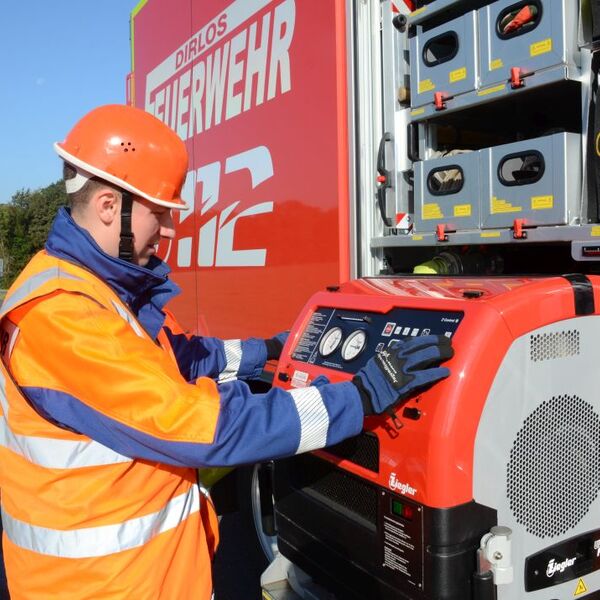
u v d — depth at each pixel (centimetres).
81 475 138
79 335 131
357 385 148
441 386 149
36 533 139
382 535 163
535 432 158
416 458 151
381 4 271
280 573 224
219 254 369
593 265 254
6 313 136
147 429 131
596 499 171
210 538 175
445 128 277
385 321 178
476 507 150
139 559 141
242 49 339
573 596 170
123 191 145
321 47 274
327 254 274
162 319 165
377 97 271
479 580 148
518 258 282
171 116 444
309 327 205
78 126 150
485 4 232
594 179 195
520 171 219
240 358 222
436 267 259
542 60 201
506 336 151
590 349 166
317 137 279
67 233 144
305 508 195
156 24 473
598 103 194
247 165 334
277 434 136
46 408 134
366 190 268
